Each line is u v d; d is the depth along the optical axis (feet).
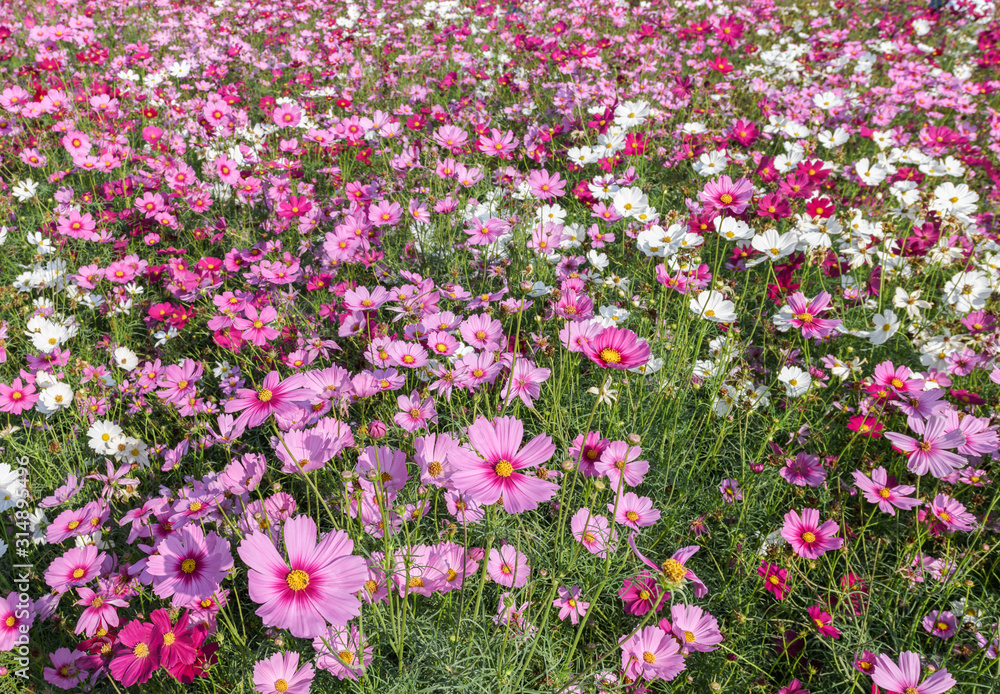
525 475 2.23
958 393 3.44
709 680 2.71
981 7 10.32
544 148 6.06
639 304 4.25
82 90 6.87
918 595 2.97
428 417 3.02
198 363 3.81
